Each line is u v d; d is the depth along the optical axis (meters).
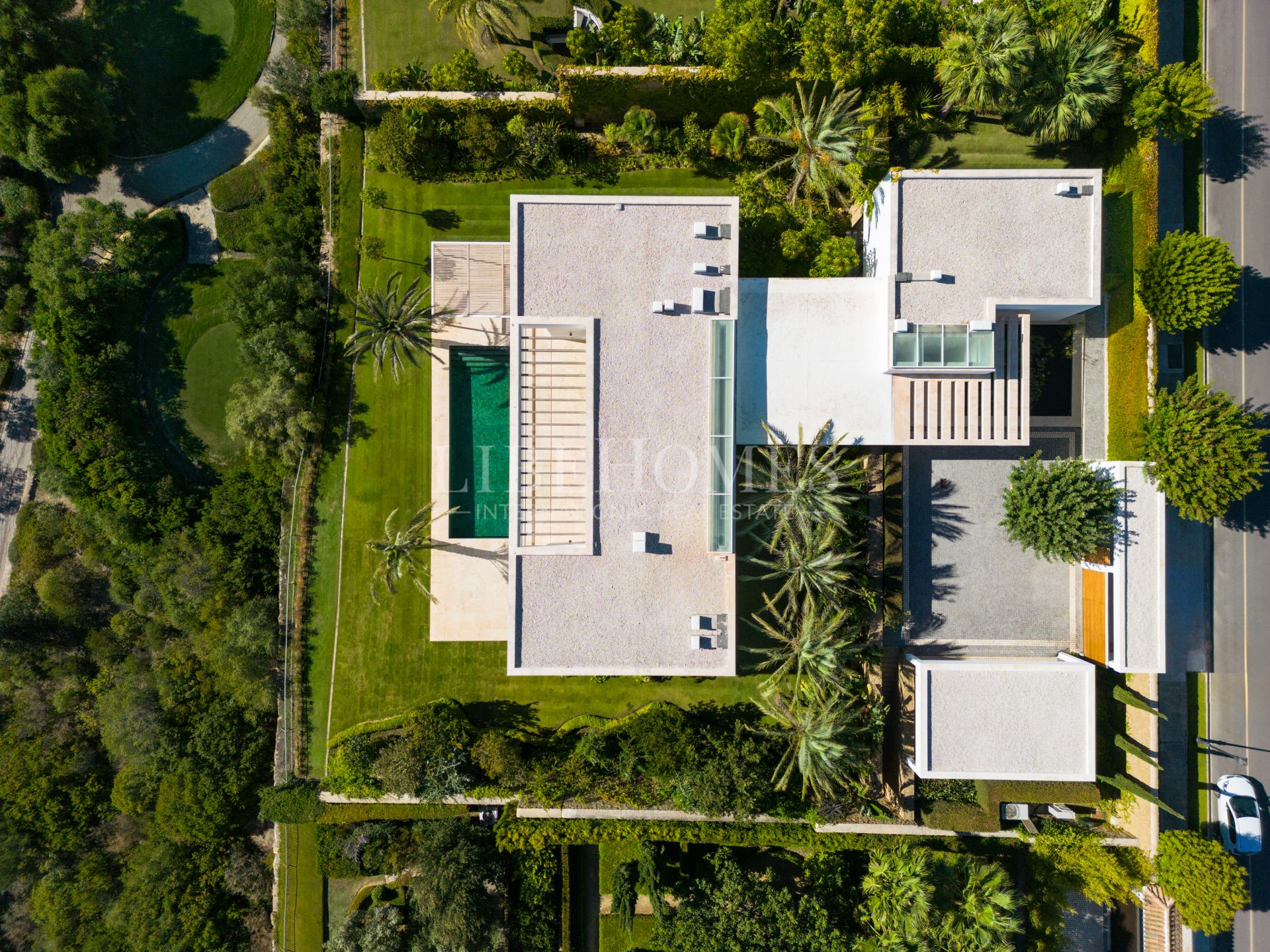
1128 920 34.84
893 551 31.95
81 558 38.78
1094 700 29.78
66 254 35.84
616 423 29.20
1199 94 28.39
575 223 29.11
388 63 35.00
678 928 32.03
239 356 36.50
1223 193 32.16
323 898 36.69
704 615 29.23
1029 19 29.61
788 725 28.73
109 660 38.72
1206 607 32.62
